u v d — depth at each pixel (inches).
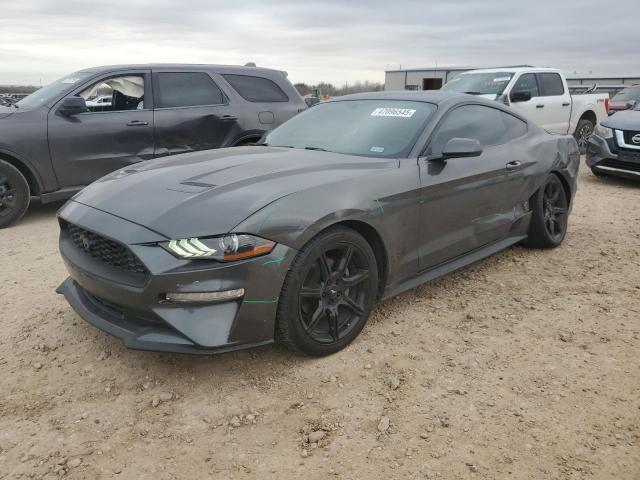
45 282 170.6
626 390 112.0
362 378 116.7
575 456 93.3
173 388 113.1
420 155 142.8
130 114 259.0
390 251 132.8
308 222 112.2
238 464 92.2
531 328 139.4
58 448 95.6
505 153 170.9
